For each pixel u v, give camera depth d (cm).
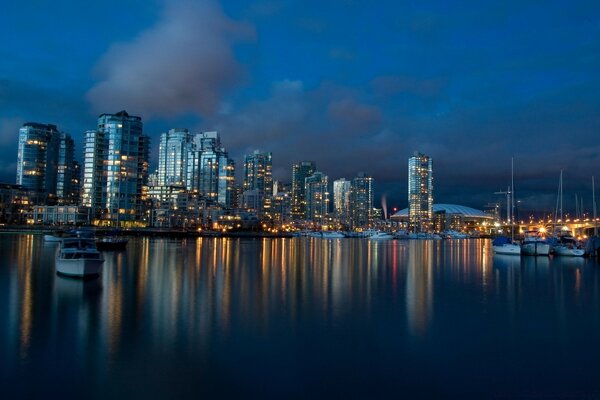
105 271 7638
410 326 3925
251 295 5375
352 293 5631
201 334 3594
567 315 4412
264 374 2773
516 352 3222
